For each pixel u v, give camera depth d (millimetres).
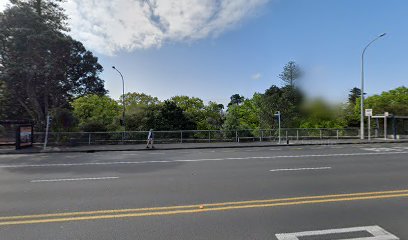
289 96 32906
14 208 5527
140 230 4316
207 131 22438
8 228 4461
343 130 24625
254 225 4465
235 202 5773
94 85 27922
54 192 6777
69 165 11367
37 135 20812
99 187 7266
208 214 5039
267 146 20047
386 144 20531
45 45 21953
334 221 4605
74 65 26125
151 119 29594
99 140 20859
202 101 42656
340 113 30906
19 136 17906
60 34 24125
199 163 11602
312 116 29797
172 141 21875
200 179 8195
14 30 20875
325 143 21094
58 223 4668
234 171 9523
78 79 27281
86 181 8047
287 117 32750
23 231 4328
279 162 11602
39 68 22094
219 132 22594
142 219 4816
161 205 5625
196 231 4246
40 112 24922
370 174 8734
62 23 26094
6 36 21641
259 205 5547
